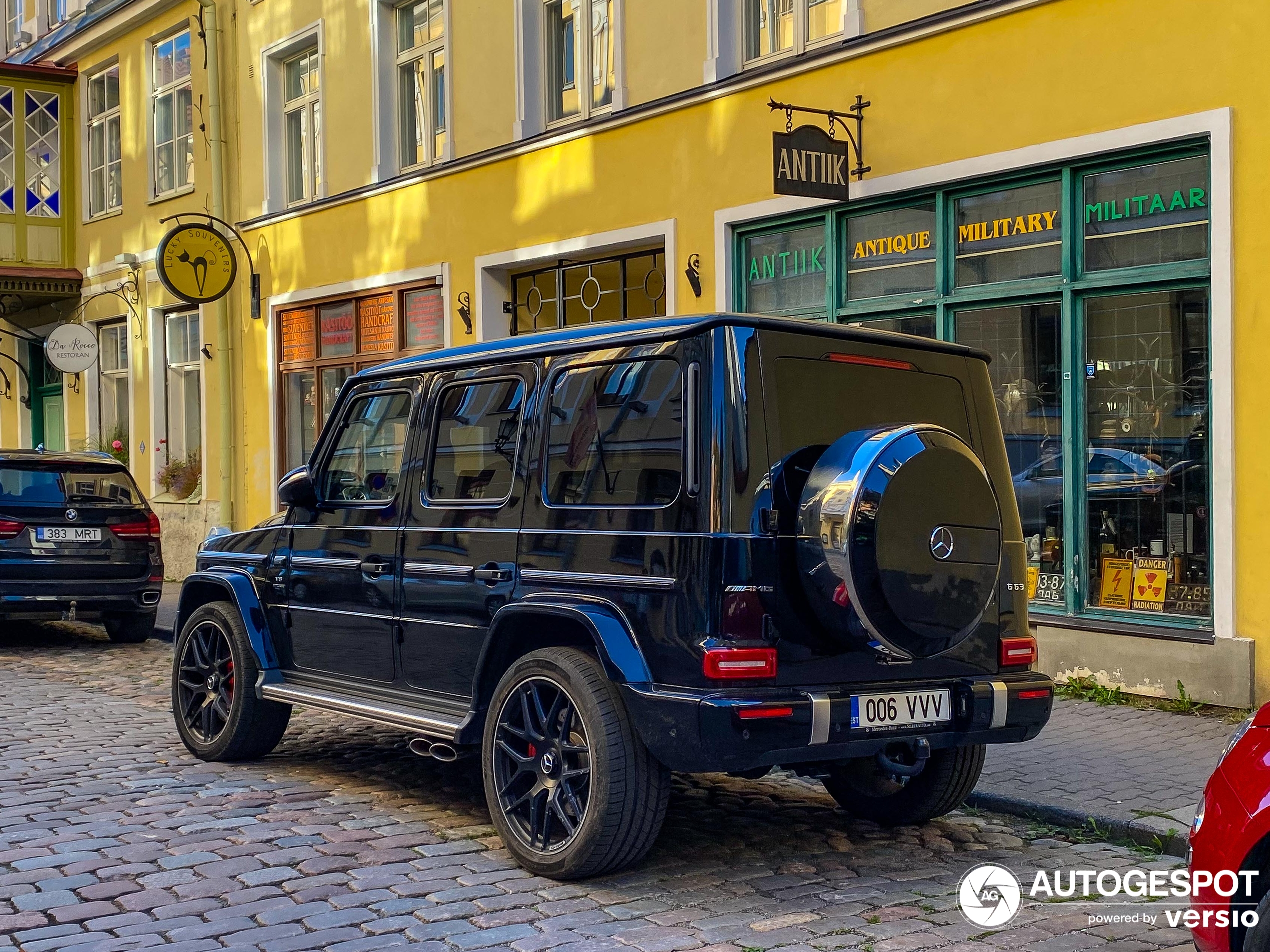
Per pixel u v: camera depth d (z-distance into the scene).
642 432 4.91
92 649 11.89
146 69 19.78
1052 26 8.78
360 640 6.11
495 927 4.44
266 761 7.02
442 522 5.69
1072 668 8.68
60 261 22.08
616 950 4.23
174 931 4.40
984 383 5.57
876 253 10.07
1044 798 6.03
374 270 15.48
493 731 5.15
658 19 11.72
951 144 9.41
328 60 16.23
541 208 13.07
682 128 11.49
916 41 9.60
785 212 10.55
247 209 17.78
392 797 6.23
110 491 11.97
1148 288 8.41
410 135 15.30
